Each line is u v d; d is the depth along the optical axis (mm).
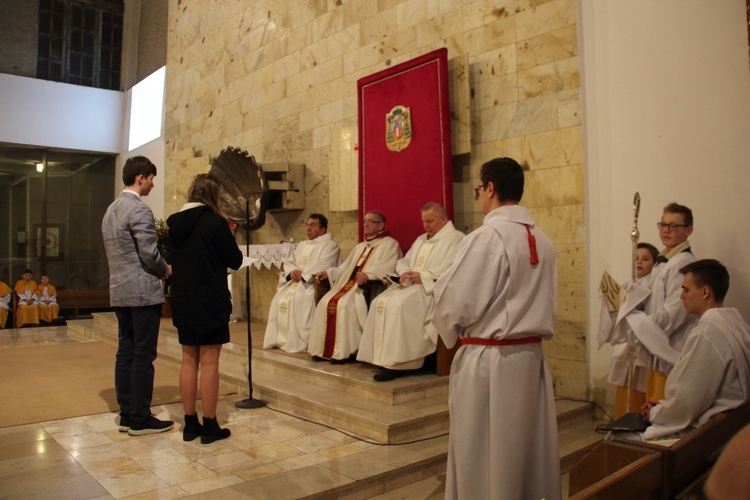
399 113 6043
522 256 2344
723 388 2482
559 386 4922
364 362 5199
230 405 4746
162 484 3053
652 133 4449
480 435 2324
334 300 5246
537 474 2377
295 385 4887
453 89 5703
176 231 3670
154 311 3896
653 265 3861
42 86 12820
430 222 5000
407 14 6434
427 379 4527
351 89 7160
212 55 10070
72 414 4387
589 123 4836
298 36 8062
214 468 3293
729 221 4035
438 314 2393
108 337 8266
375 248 5504
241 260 3850
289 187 7672
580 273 4805
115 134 13750
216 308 3645
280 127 8312
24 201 13227
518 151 5270
